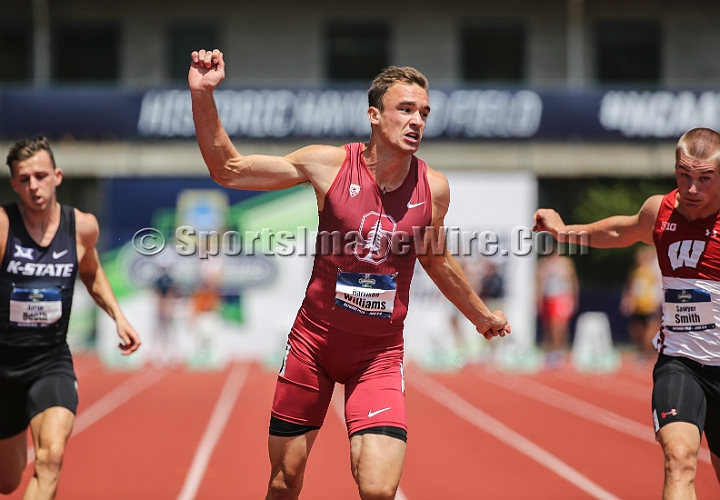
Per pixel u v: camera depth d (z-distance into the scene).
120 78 74.94
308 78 75.00
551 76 75.38
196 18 74.94
